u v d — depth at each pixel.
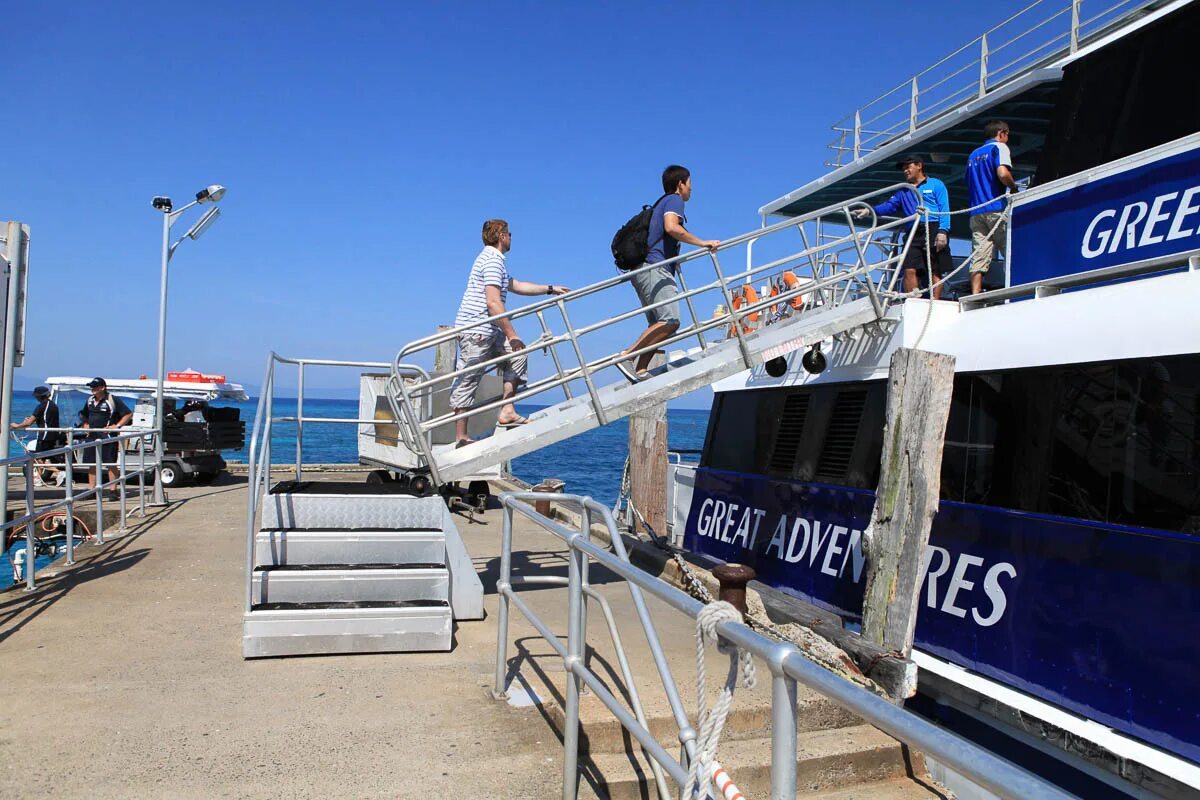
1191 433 4.67
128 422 15.99
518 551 9.91
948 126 8.35
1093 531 5.04
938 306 6.95
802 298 8.97
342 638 5.47
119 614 6.40
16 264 8.89
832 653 5.50
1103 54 6.70
